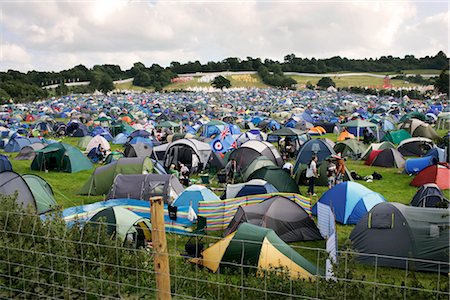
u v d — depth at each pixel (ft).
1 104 374.02
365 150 109.29
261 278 27.71
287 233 46.83
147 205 54.19
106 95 504.84
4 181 53.88
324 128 186.60
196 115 258.37
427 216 40.88
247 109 313.12
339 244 46.68
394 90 463.42
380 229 41.55
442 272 39.11
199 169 91.15
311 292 23.81
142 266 26.43
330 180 74.23
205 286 26.76
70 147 97.66
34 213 28.63
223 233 48.47
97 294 23.48
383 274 39.32
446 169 75.82
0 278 24.88
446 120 179.22
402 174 88.43
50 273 24.79
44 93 480.23
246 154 88.17
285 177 69.97
